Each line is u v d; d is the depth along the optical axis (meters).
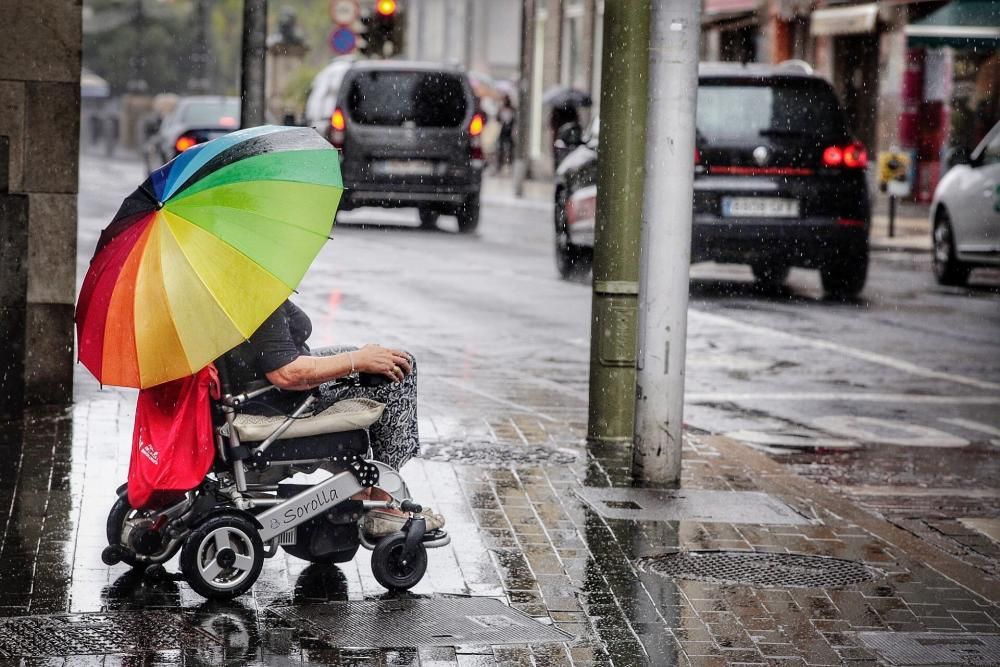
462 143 33.75
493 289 23.73
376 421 8.38
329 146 8.11
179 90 88.31
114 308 7.79
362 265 26.52
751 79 23.19
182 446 7.98
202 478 7.98
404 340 18.42
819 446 13.61
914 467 12.95
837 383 16.66
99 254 7.95
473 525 9.68
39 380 12.81
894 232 34.53
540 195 50.31
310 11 88.12
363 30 41.91
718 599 8.47
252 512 8.16
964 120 41.62
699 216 22.88
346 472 8.23
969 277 27.05
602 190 12.19
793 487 11.11
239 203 7.84
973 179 25.22
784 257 23.08
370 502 8.45
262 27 17.09
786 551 9.46
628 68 12.05
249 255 7.79
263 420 8.09
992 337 20.08
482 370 16.36
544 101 55.72
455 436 12.34
